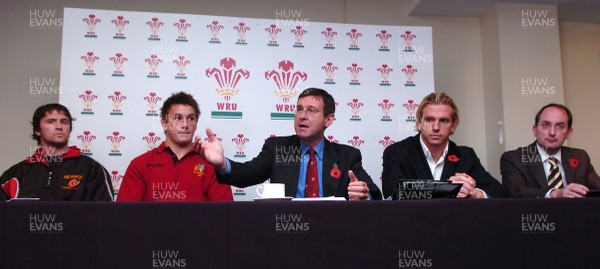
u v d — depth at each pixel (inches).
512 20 169.0
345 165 102.6
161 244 63.0
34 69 158.7
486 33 176.2
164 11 165.9
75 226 62.9
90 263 62.5
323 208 64.1
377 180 144.9
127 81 136.9
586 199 65.7
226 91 140.8
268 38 144.7
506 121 164.6
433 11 175.2
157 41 139.4
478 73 178.5
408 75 150.0
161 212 63.5
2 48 157.8
